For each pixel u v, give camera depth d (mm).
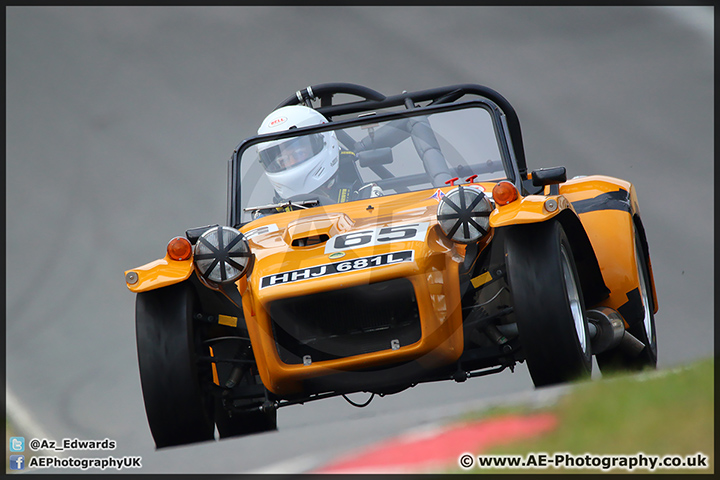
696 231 34719
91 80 59312
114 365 28391
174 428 15914
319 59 58906
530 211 14977
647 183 39438
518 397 12383
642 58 53000
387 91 53406
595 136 45062
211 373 16828
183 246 16062
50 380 27703
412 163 19688
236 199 20125
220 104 54969
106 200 44781
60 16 68125
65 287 36406
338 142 19891
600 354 19188
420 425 11883
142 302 16234
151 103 55781
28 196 45906
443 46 58469
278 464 11273
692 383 11094
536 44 57062
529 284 14836
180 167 47938
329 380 15578
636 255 19250
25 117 55344
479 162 19438
